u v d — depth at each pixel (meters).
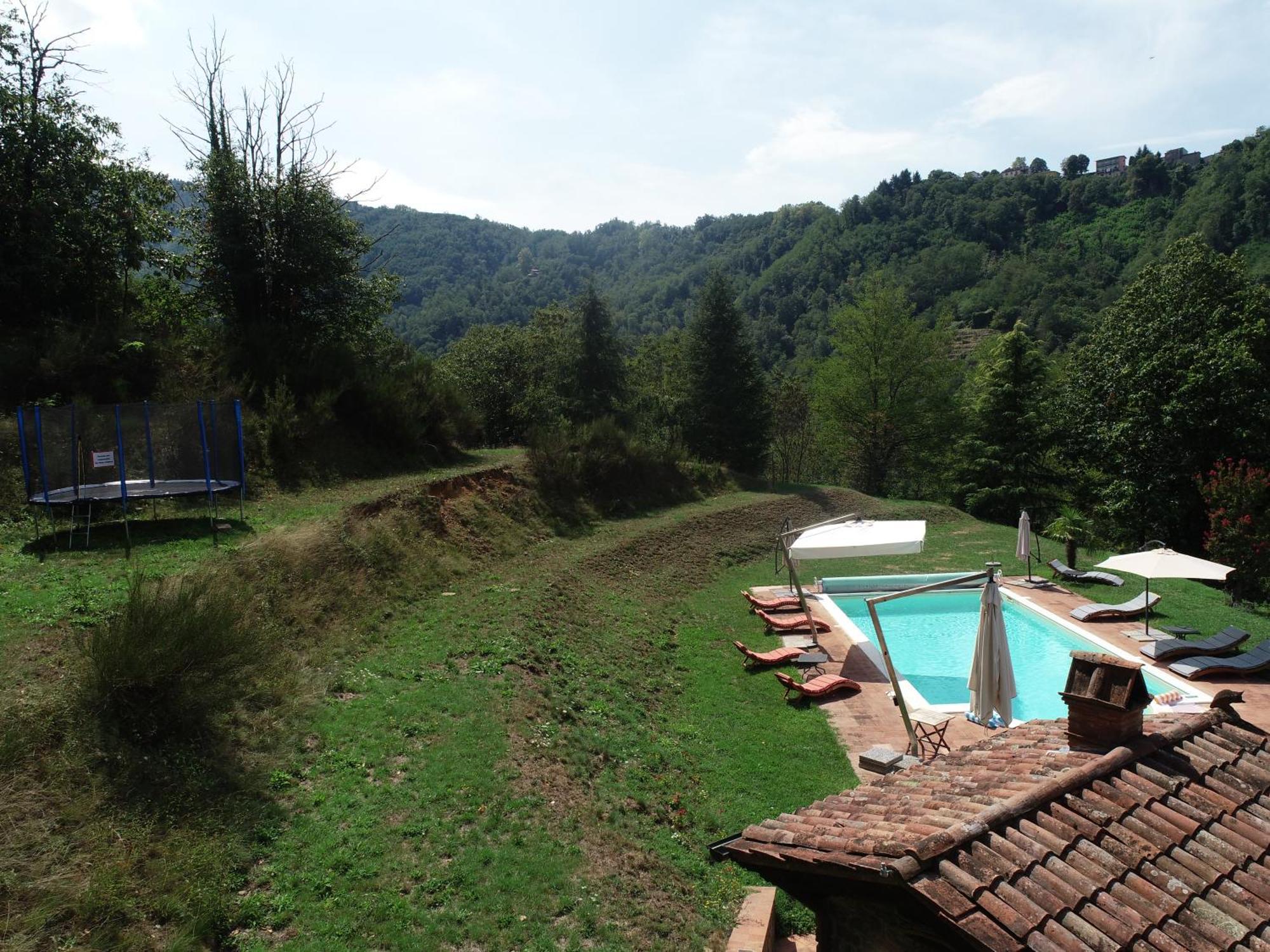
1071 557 23.16
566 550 21.66
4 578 10.98
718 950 7.25
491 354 43.00
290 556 13.73
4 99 19.17
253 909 6.53
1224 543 21.86
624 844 8.64
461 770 9.17
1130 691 5.98
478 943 6.64
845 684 14.41
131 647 8.18
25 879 5.91
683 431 41.09
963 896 4.30
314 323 25.84
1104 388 32.88
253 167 25.03
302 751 9.03
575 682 12.94
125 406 15.56
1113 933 4.18
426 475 23.03
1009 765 6.37
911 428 44.28
